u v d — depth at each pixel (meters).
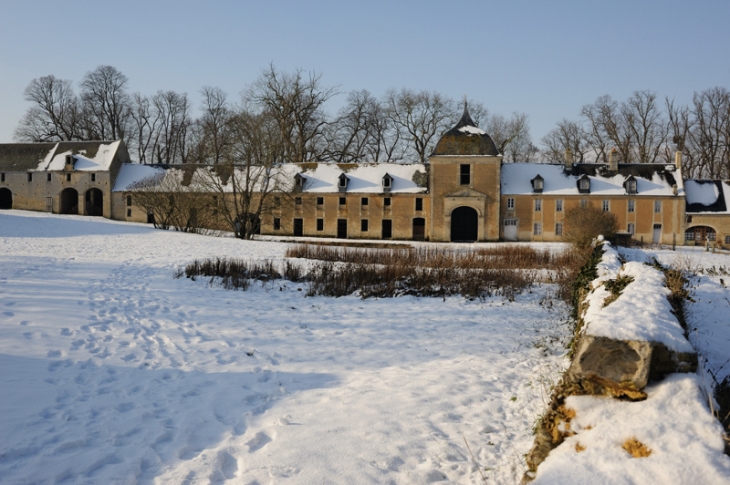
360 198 60.50
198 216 49.53
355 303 16.94
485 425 6.78
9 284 15.60
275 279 20.83
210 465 5.64
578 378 4.88
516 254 30.94
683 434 4.13
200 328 12.44
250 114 48.69
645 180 58.19
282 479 5.38
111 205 66.94
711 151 67.94
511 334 12.48
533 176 60.03
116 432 6.38
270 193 51.56
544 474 4.18
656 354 4.73
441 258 26.77
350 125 72.38
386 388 8.29
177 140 84.44
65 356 9.16
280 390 8.15
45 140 79.88
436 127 71.31
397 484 5.32
